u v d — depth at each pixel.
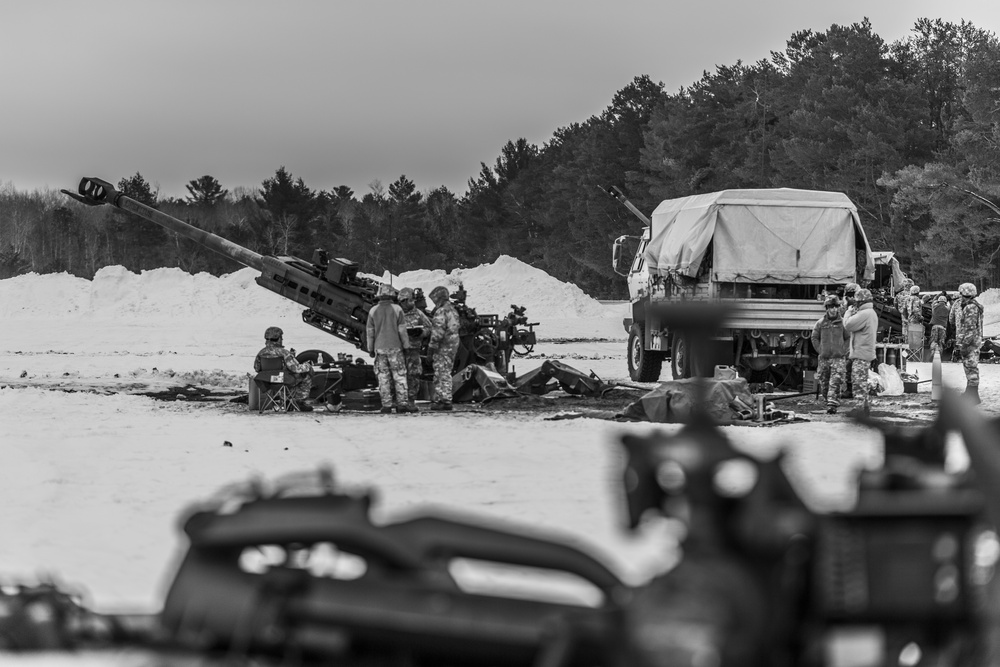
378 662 4.66
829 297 42.91
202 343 108.88
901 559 4.29
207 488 21.72
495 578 11.73
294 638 4.67
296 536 4.76
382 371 42.44
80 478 23.00
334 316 50.44
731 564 3.86
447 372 43.94
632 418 37.66
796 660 3.94
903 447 4.95
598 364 77.06
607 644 4.22
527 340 51.59
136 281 159.12
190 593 4.84
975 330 46.41
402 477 23.00
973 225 134.25
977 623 4.36
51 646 5.84
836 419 38.41
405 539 4.87
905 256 151.00
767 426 35.22
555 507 18.92
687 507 3.93
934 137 154.88
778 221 54.78
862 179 156.62
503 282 155.00
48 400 43.53
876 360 55.81
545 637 4.43
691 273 55.28
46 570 13.97
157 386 56.41
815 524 3.87
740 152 193.12
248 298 151.12
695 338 3.93
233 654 4.71
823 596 3.98
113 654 5.72
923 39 168.38
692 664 3.84
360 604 4.66
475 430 34.03
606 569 4.93
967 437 4.62
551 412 41.91
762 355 52.41
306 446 29.38
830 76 166.00
